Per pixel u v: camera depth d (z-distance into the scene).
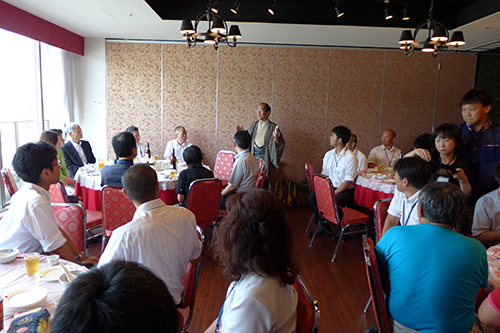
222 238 1.12
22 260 1.77
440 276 1.40
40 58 5.15
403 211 2.24
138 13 4.63
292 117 6.58
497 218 2.16
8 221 1.95
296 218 5.29
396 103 6.64
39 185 2.00
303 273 3.42
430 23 3.91
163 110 6.48
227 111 6.52
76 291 0.50
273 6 4.39
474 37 5.52
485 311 1.40
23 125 5.04
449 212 1.48
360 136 6.68
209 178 3.43
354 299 2.95
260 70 6.45
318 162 6.70
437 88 6.63
